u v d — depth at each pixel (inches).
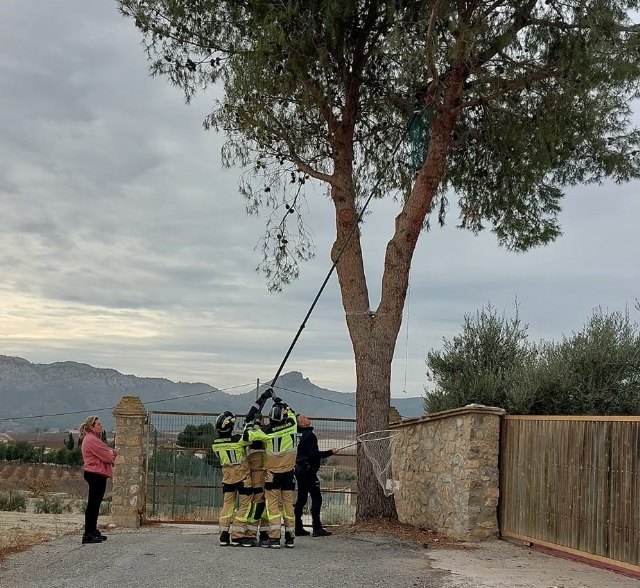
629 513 327.3
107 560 348.8
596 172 544.4
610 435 344.2
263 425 406.0
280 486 392.5
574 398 538.0
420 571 329.1
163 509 543.5
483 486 434.3
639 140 534.6
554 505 382.9
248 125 508.7
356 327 511.8
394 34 433.7
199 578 307.3
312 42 463.2
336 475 574.2
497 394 597.9
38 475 1327.5
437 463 480.7
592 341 543.5
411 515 524.4
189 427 553.3
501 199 575.2
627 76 427.2
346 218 523.5
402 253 508.1
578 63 437.1
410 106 521.3
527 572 329.7
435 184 500.1
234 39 500.1
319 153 561.6
